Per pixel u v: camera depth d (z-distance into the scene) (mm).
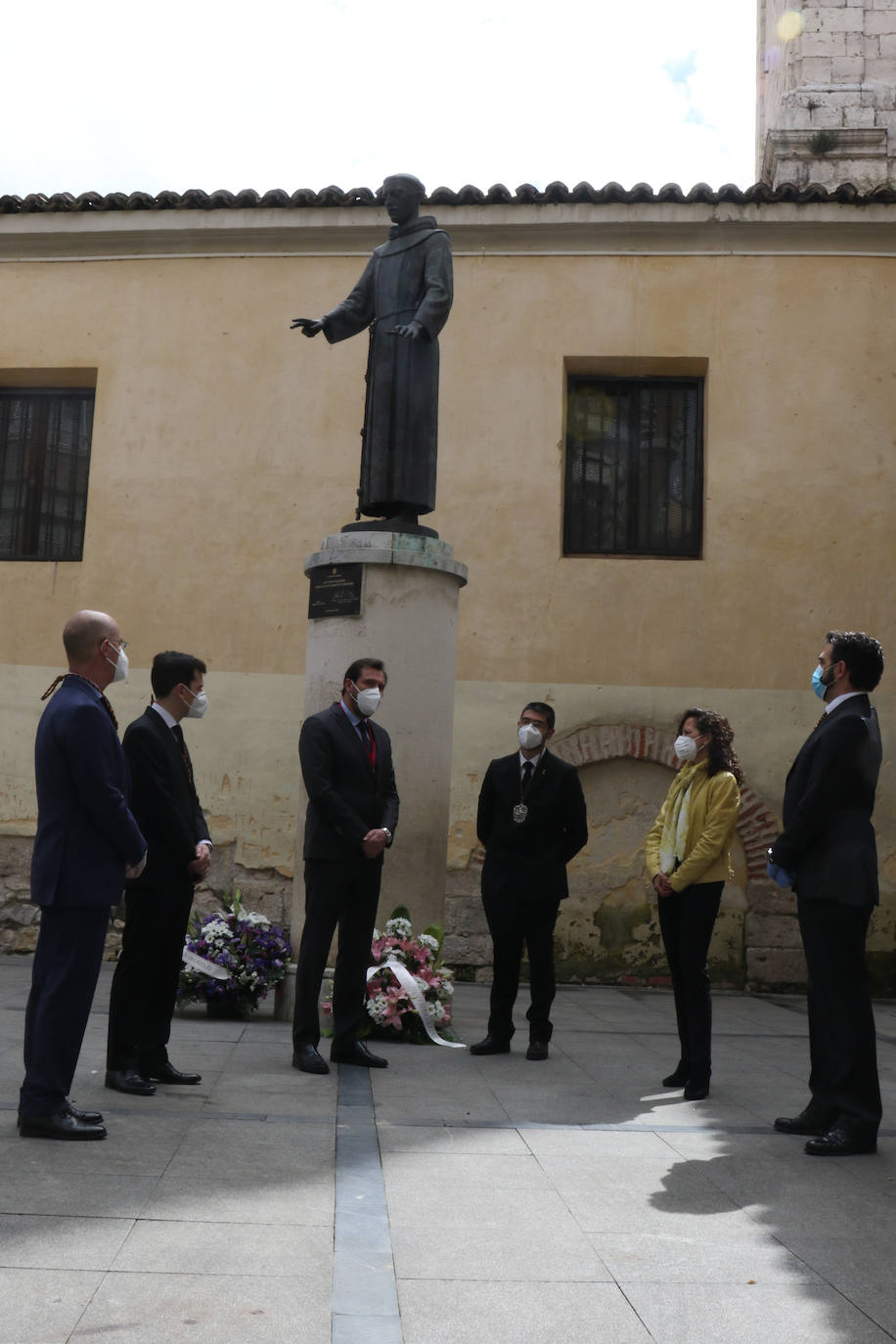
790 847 5039
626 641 11719
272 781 11828
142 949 5480
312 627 7980
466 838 11492
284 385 12375
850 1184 4285
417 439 8055
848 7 17094
